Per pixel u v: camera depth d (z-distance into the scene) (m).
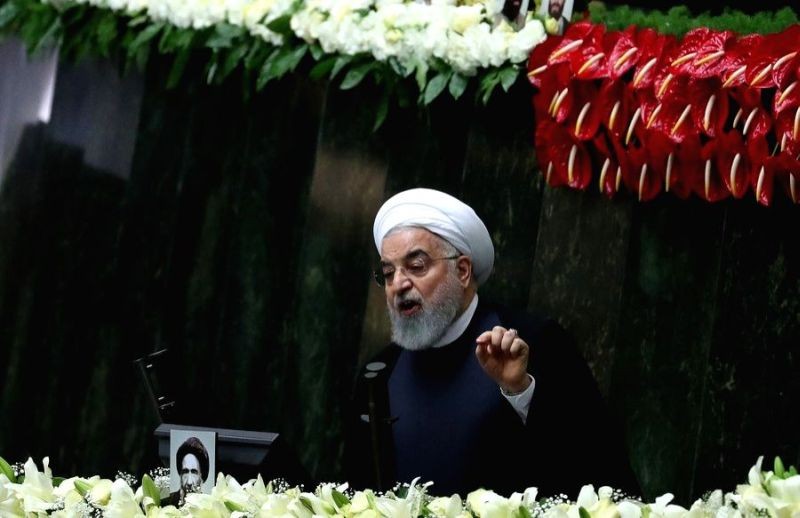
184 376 20.27
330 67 18.75
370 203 19.17
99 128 21.25
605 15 17.23
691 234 16.73
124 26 20.84
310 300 19.48
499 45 17.28
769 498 9.44
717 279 16.52
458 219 14.22
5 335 21.42
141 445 20.44
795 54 15.20
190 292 20.41
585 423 13.61
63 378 21.06
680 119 15.99
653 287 16.88
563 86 16.81
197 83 20.61
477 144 18.28
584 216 17.41
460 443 13.88
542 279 17.61
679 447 16.52
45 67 21.55
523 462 13.56
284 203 19.86
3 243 21.55
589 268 17.31
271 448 11.68
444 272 14.12
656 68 16.16
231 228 20.23
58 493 11.42
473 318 14.41
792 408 15.97
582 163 17.16
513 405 13.23
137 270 20.81
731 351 16.36
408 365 14.61
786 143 15.31
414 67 17.97
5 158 21.67
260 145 20.12
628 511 9.88
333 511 10.56
